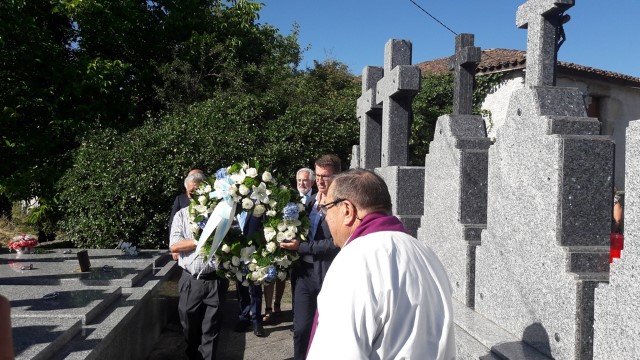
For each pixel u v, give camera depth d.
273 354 5.90
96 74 11.51
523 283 3.63
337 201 2.28
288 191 4.29
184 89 13.23
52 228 12.42
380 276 1.85
